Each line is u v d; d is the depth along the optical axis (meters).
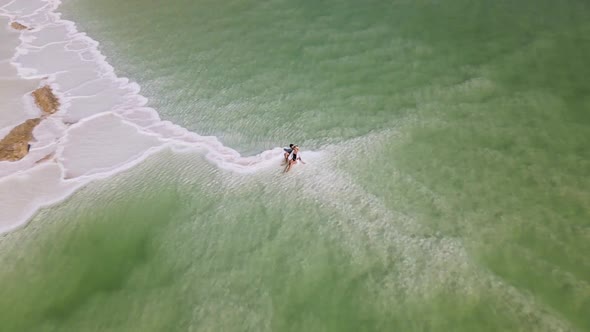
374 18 44.94
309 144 28.59
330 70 36.66
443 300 18.86
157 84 37.09
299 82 35.50
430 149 27.27
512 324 17.73
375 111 31.14
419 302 18.89
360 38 41.31
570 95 30.92
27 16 52.94
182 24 47.94
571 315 17.86
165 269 21.69
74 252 22.97
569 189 23.69
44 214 25.16
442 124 29.27
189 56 41.09
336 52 39.31
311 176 25.95
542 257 20.19
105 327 19.41
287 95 33.94
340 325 18.48
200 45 43.00
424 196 23.94
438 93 32.38
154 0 54.84
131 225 24.14
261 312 19.27
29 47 45.12
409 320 18.33
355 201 24.03
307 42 41.53
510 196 23.53
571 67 33.88
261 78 36.53
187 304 19.95
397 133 28.78
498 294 18.80
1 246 23.44
